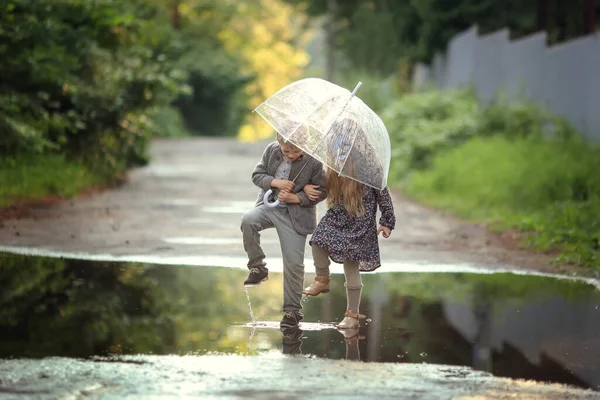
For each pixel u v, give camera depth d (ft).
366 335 38.45
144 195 99.76
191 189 108.58
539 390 30.86
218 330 38.60
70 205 85.15
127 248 61.00
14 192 84.53
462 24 176.96
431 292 48.60
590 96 103.81
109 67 105.50
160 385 30.22
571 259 59.31
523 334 39.27
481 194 91.91
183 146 200.75
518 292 49.08
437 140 121.90
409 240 69.56
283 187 39.17
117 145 112.57
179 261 56.49
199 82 281.33
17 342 35.45
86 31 98.17
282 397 29.32
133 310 42.16
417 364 33.96
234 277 51.55
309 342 36.94
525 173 91.09
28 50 87.66
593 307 45.42
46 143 90.38
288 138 37.52
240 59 327.06
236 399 28.94
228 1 285.23
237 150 192.44
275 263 57.00
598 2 148.87
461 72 165.89
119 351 34.53
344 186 39.06
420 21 187.62
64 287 47.09
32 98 94.27
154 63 111.14
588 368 33.96
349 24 250.37
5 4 86.33
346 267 40.37
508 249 65.46
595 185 83.92
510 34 175.32
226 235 68.80
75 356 33.58
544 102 120.16
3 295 44.57
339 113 38.27
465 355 35.53
